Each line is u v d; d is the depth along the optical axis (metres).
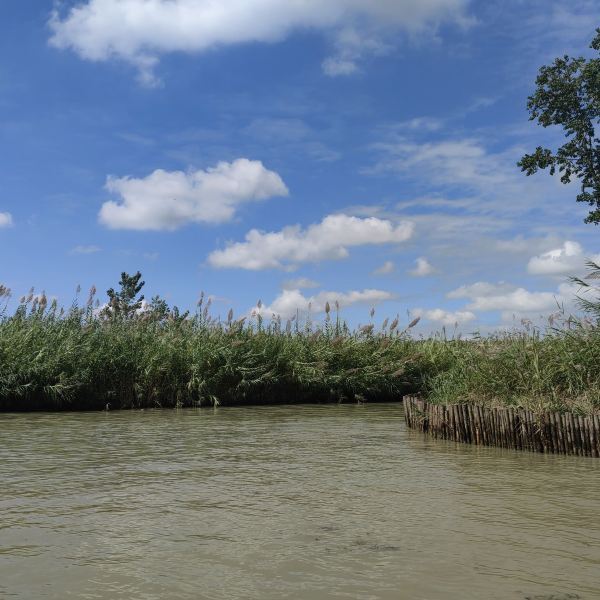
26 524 4.30
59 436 9.05
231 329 15.76
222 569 3.40
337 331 17.72
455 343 17.75
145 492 5.30
